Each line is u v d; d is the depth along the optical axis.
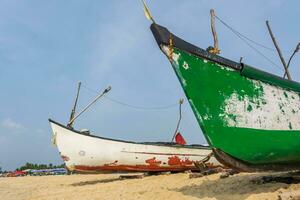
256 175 10.52
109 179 15.99
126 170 15.26
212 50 8.33
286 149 7.79
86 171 14.88
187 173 14.97
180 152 15.55
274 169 8.13
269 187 8.01
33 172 31.69
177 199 7.98
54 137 14.42
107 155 14.78
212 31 9.34
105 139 14.90
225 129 7.54
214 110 7.59
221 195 7.71
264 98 7.99
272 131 7.83
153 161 15.30
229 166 7.54
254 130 7.70
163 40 7.53
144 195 9.06
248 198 7.07
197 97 7.58
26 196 11.48
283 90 8.30
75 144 14.52
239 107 7.73
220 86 7.73
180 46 7.68
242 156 7.36
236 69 7.85
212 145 7.39
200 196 7.93
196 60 7.73
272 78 8.14
